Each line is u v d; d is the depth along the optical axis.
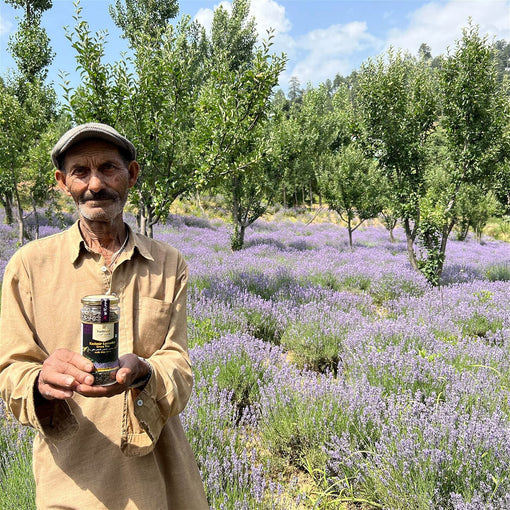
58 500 1.09
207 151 7.69
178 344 1.24
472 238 30.19
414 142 12.10
